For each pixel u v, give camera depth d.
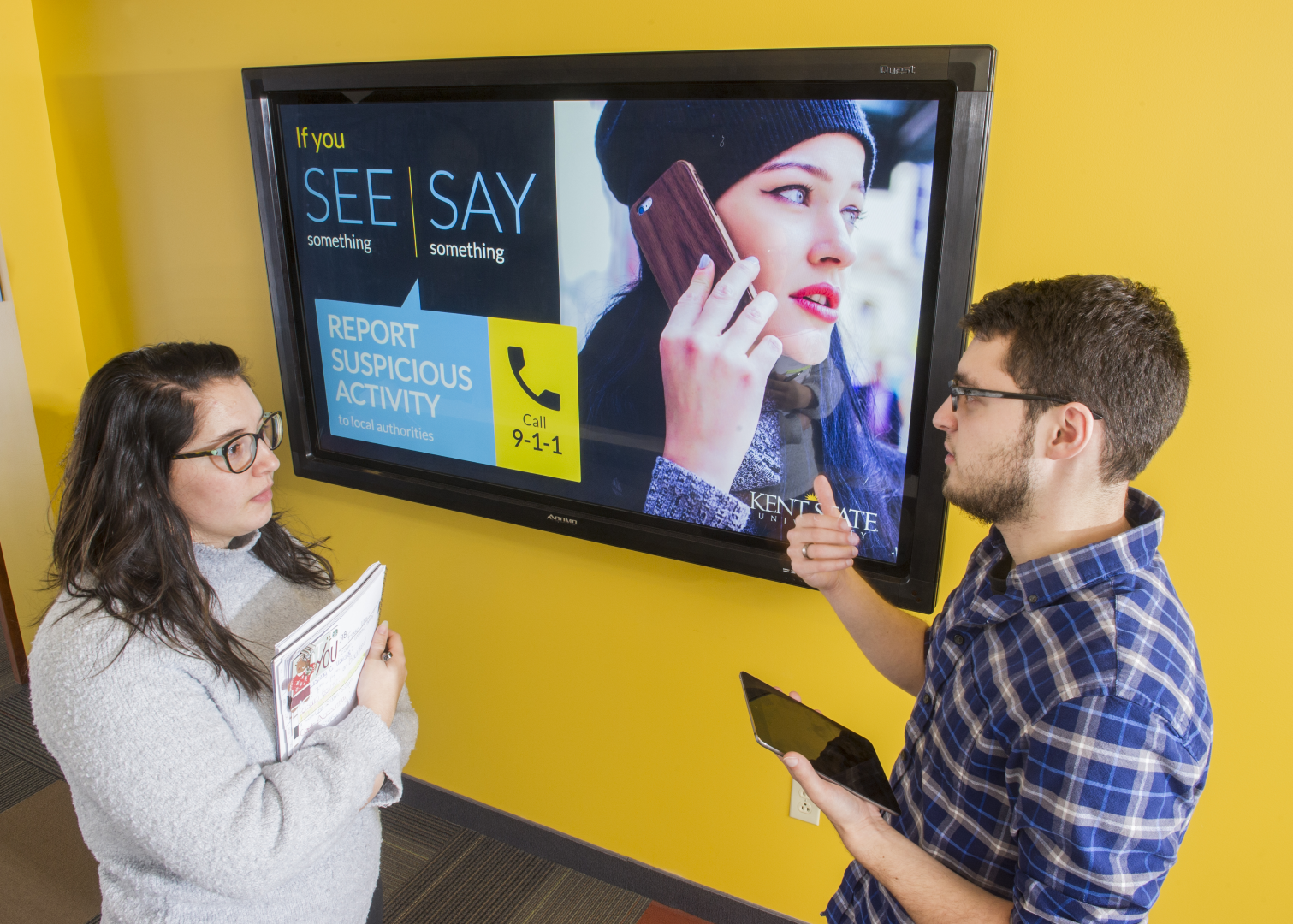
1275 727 1.38
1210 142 1.20
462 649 2.12
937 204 1.30
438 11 1.67
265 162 1.87
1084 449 0.88
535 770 2.12
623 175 1.52
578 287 1.62
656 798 1.98
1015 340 0.90
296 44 1.84
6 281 2.32
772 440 1.53
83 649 0.96
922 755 1.07
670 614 1.82
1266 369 1.25
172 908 1.05
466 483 1.88
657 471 1.66
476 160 1.64
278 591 1.23
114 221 2.25
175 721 0.98
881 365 1.40
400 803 2.34
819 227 1.39
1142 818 0.80
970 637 1.02
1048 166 1.29
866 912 1.15
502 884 2.08
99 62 2.10
